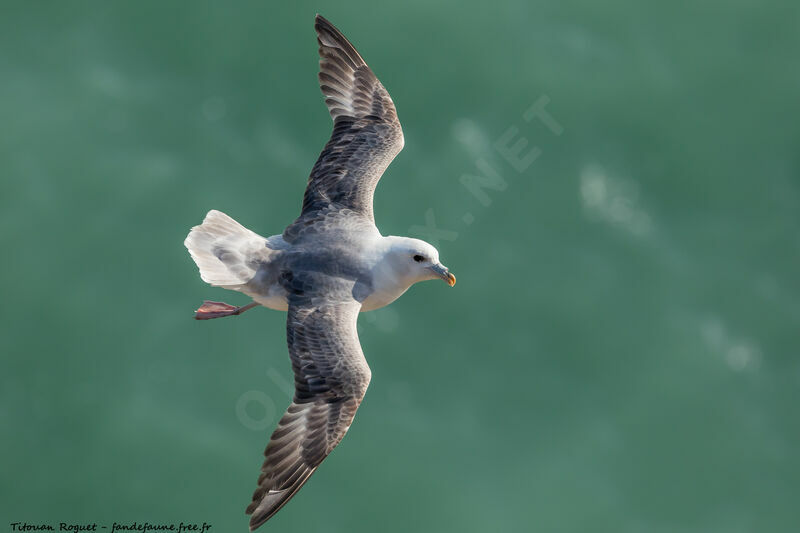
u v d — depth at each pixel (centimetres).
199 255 1460
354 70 1681
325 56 1691
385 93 1669
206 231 1479
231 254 1459
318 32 1698
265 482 1306
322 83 1677
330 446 1322
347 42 1688
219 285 1441
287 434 1330
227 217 1501
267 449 1316
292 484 1309
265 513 1296
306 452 1323
